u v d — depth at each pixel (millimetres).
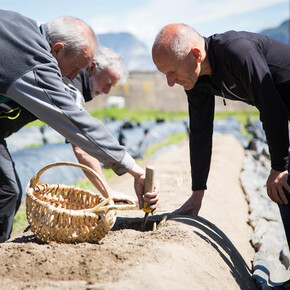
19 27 2734
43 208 2953
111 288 2289
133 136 14664
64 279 2432
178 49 3041
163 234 3262
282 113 2936
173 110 40438
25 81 2684
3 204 3672
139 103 41031
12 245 2947
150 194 3188
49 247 2852
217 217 4668
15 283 2381
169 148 14195
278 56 3119
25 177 7902
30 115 3654
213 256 3213
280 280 3803
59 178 8555
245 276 3574
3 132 3680
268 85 2922
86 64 3076
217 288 2736
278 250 4547
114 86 4805
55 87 2705
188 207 3998
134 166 3074
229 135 14531
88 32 3020
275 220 5785
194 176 3867
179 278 2529
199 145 3723
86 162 3871
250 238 5145
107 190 3074
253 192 7340
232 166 9164
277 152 3035
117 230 3516
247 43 2984
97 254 2744
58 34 2926
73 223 2920
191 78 3191
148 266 2568
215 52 3109
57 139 15055
